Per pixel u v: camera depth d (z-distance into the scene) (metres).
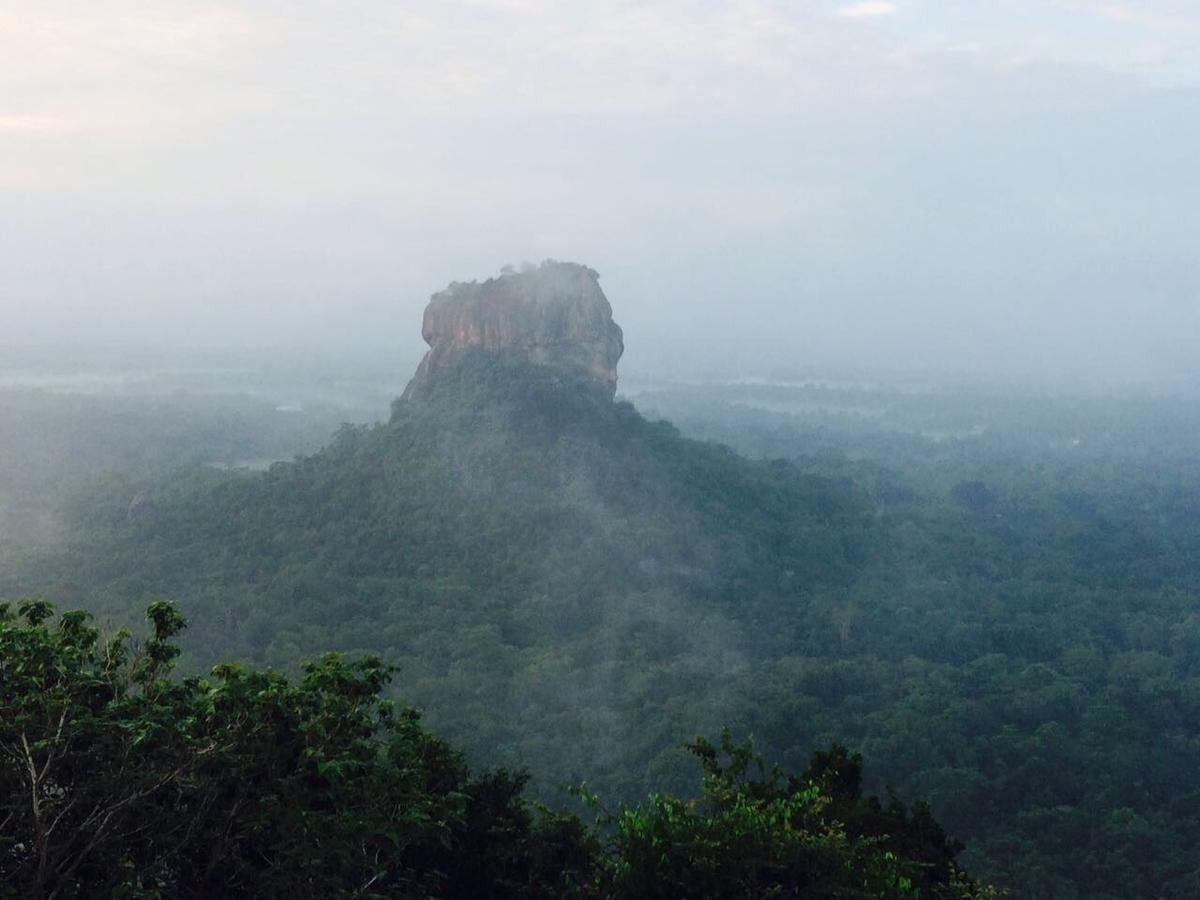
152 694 17.38
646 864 17.06
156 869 16.92
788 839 17.12
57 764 16.23
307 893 17.20
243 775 17.20
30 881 16.06
